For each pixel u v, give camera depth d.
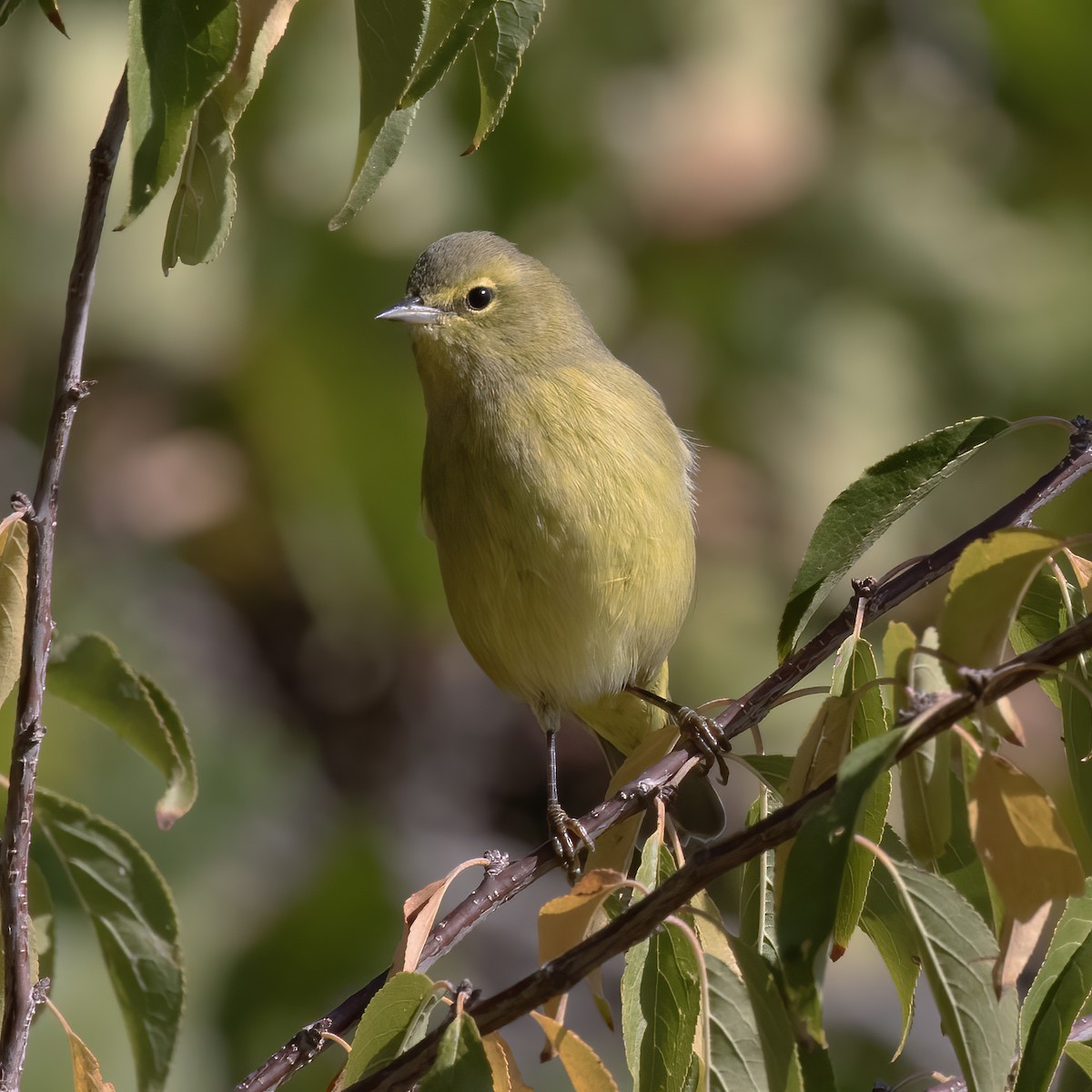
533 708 8.50
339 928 11.69
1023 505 5.80
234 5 3.87
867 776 4.06
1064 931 4.82
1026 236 12.27
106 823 5.89
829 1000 11.49
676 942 4.69
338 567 12.26
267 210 11.17
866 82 12.29
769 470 11.83
